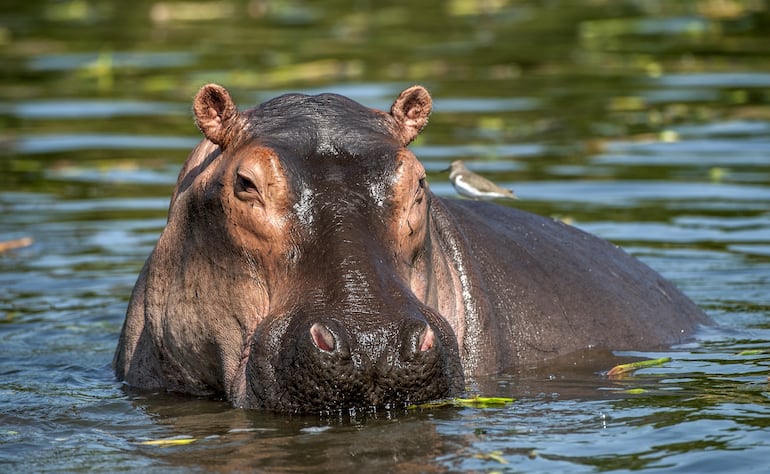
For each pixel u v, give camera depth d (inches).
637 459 553.6
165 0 2945.4
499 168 1413.6
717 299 943.7
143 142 1620.3
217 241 662.5
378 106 1660.9
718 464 545.3
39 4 2915.8
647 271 908.6
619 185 1334.9
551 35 2358.5
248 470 548.7
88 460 578.2
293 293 611.2
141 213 1284.4
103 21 2664.9
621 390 686.5
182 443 595.8
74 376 772.0
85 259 1114.1
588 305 815.7
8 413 672.4
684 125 1626.5
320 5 2856.8
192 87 1937.7
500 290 779.4
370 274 603.8
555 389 692.1
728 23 2405.3
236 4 2886.3
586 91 1849.2
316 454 563.2
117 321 920.3
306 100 682.8
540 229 872.9
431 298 676.7
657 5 2650.1
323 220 621.9
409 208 636.7
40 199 1348.4
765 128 1593.3
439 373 600.1
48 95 1939.0
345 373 585.3
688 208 1241.4
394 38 2351.1
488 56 2145.7
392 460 553.3
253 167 633.6
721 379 708.0
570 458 555.5
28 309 954.1
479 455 559.2
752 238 1127.6
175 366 716.7
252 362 613.6
